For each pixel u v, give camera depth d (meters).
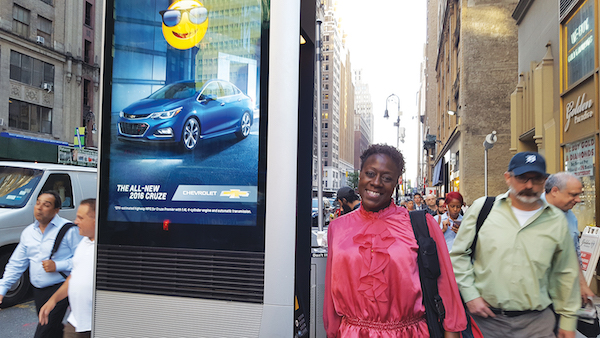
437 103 47.19
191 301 2.44
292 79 2.43
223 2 2.56
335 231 2.43
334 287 2.30
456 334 2.25
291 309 2.31
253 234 2.39
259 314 2.32
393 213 2.38
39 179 6.62
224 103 2.51
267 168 2.40
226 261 2.41
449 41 31.98
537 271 2.71
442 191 38.66
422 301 2.26
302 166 3.00
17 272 4.00
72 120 30.08
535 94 12.31
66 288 3.37
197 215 2.49
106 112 2.71
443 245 2.33
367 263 2.24
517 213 2.83
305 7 2.90
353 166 188.38
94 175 7.80
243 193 2.43
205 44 2.58
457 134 24.94
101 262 2.63
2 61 25.17
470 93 22.88
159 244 2.54
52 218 4.02
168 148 2.59
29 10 27.02
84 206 3.21
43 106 27.95
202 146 2.53
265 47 2.47
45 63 28.16
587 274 5.84
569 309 2.74
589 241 5.97
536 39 13.54
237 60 2.51
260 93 2.45
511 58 22.66
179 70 2.62
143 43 2.68
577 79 9.30
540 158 2.71
